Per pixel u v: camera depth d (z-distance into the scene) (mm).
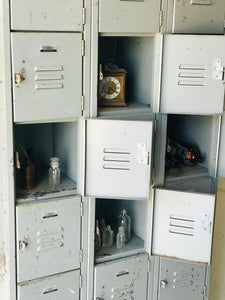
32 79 2121
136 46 2615
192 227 2453
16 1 2004
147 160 2275
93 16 2180
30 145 2717
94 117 2316
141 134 2254
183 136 3010
